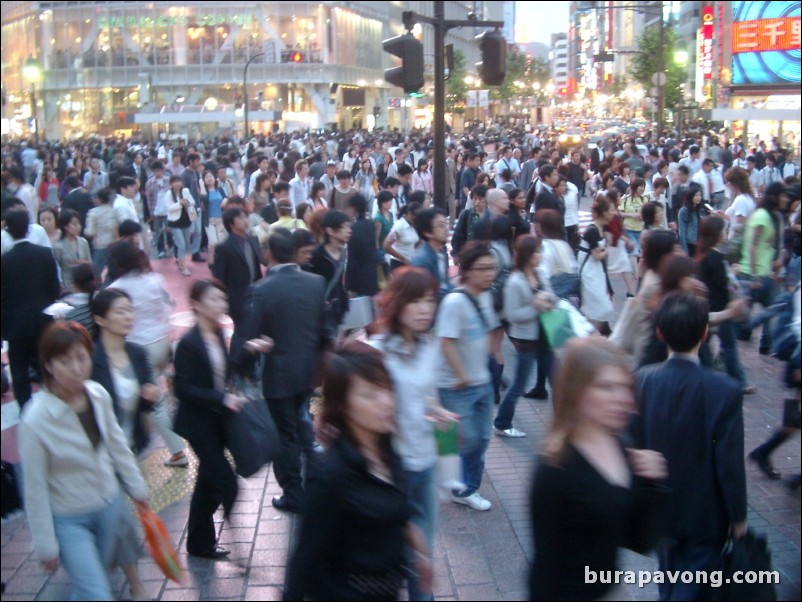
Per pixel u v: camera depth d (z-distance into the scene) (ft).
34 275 24.40
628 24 339.36
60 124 248.93
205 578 17.19
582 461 10.58
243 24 233.35
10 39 268.62
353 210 31.35
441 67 34.27
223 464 17.74
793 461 17.71
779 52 124.06
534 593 10.78
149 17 235.20
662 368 13.83
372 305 26.96
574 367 10.69
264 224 33.73
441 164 34.42
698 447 13.35
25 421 13.74
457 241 37.78
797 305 16.70
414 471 15.14
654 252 19.76
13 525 18.34
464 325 18.66
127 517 14.88
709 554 13.46
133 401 17.39
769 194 24.90
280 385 19.15
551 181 44.68
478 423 19.53
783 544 16.38
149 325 22.85
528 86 281.54
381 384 11.20
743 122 129.18
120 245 22.79
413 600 12.22
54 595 15.71
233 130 211.61
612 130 192.34
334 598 10.96
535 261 23.12
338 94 245.04
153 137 230.27
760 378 25.70
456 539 18.56
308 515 10.97
